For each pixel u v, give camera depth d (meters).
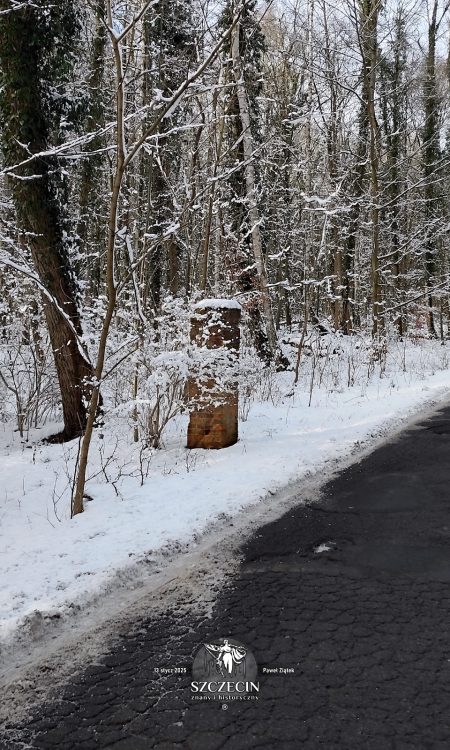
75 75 10.49
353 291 30.72
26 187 8.70
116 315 7.62
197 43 8.15
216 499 5.51
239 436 8.56
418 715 2.42
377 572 3.94
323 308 31.34
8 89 8.63
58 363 9.03
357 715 2.44
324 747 2.25
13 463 7.56
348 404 11.21
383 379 14.80
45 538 4.64
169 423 9.75
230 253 14.66
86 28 10.34
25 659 3.03
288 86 18.83
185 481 6.21
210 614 3.42
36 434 9.46
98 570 3.93
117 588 3.84
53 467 7.27
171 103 4.62
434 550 4.30
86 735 2.41
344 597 3.57
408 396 11.80
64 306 8.89
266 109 17.28
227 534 4.79
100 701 2.63
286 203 19.06
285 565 4.12
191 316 7.39
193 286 14.04
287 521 5.07
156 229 10.77
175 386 7.54
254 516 5.23
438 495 5.65
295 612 3.39
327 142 18.09
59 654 3.06
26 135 8.71
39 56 9.14
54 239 8.98
